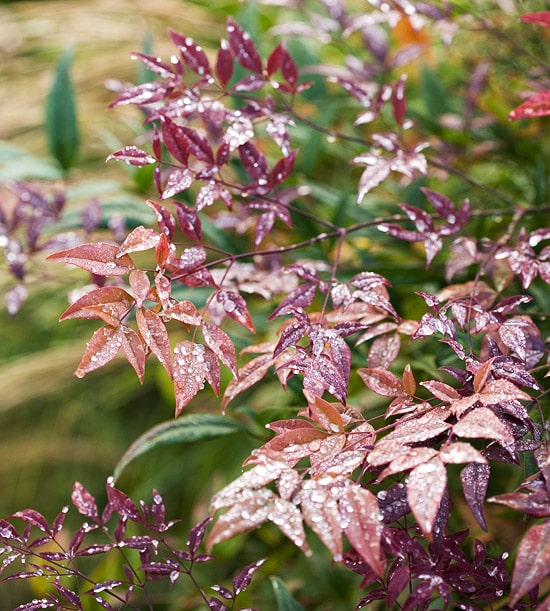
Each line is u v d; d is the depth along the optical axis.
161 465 1.53
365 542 0.61
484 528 0.66
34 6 1.41
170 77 0.81
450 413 0.67
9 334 1.61
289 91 0.85
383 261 1.07
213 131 0.98
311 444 0.67
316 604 1.12
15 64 1.43
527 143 1.09
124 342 0.68
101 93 1.33
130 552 1.03
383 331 0.78
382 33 1.12
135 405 1.70
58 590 0.73
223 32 1.33
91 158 1.36
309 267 0.78
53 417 1.55
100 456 1.56
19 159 1.18
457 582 0.69
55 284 1.41
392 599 0.66
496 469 0.97
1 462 1.49
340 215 1.04
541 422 0.70
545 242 0.97
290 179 1.11
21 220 1.01
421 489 0.62
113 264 0.69
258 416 0.93
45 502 1.53
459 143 1.10
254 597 1.17
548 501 0.64
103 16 1.37
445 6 0.95
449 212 0.83
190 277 0.75
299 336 0.72
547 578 0.83
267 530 1.14
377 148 0.90
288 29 1.04
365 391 1.05
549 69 1.01
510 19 1.08
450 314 0.90
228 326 1.05
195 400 1.32
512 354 0.76
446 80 1.36
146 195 1.12
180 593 1.27
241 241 1.06
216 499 0.63
